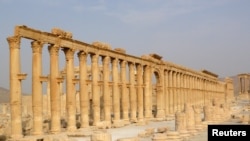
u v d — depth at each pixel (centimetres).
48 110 7688
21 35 4306
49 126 5869
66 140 4022
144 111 8031
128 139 3544
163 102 8644
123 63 6938
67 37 5184
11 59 4253
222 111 6594
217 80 15862
